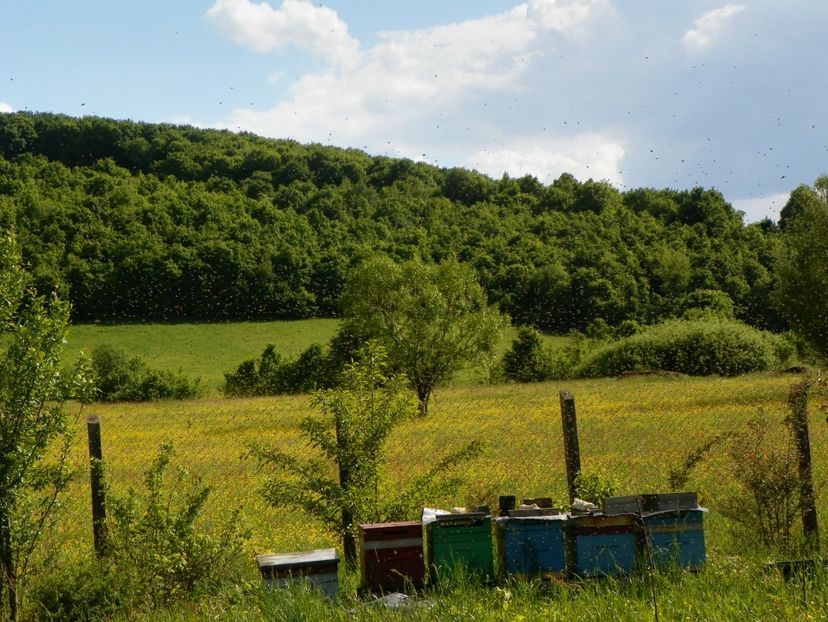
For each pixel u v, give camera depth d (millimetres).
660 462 18594
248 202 121125
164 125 163500
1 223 94812
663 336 54156
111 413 39625
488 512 8430
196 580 8977
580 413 30750
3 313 8820
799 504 9531
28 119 149375
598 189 126625
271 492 10328
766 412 27391
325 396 10562
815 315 31734
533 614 6887
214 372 76938
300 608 7297
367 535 8180
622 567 8109
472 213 126875
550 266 90375
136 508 9242
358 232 113625
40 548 9641
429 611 7039
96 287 92188
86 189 121375
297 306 97562
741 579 7586
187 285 94875
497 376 56312
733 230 101562
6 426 8633
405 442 24922
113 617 8227
